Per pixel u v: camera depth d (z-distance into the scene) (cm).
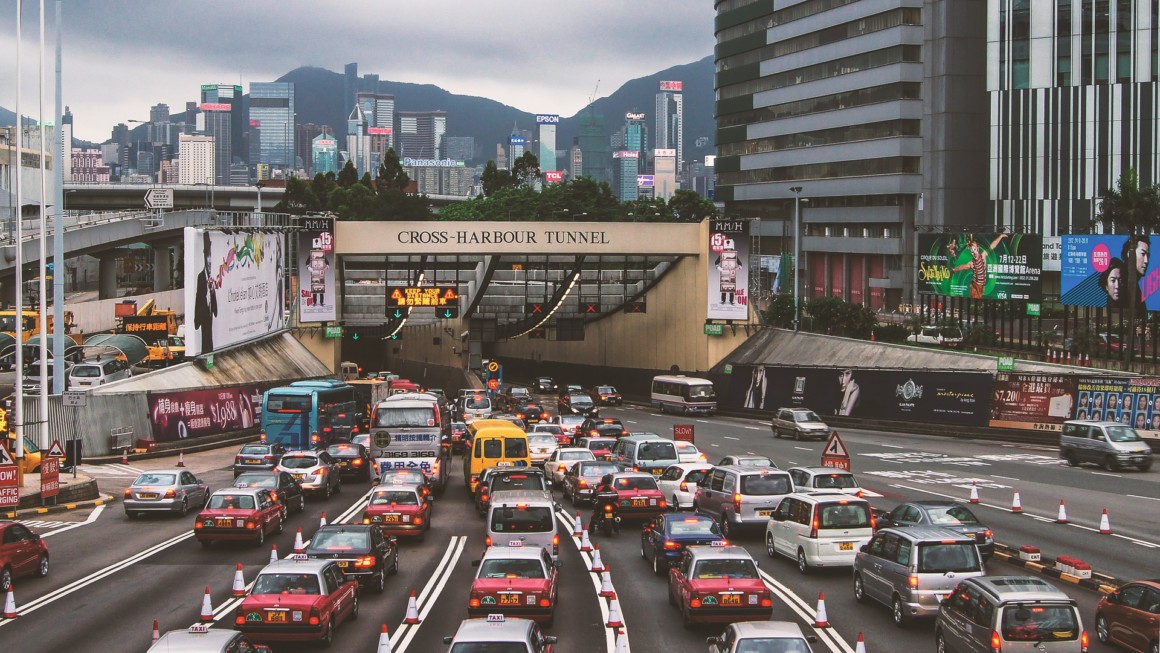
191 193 18675
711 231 8725
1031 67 11875
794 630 1747
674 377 8706
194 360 6538
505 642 1675
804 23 15200
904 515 2922
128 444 5528
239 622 2072
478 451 4344
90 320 11981
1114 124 11544
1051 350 7800
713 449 5866
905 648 2097
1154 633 1958
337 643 2177
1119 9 11506
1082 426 5041
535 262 9650
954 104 13012
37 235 11362
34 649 2144
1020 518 3578
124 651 2119
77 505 4147
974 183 13012
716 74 17438
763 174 16188
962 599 1938
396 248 8581
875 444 6100
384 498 3369
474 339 10325
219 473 5069
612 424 6162
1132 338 7000
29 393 6731
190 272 6366
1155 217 7331
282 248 8681
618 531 3600
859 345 7650
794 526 2897
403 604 2536
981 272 8350
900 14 13475
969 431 6406
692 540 2812
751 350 8744
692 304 9100
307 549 2598
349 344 13912
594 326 11350
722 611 2208
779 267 13862
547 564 2312
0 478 3881
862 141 14150
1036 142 11869
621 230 8750
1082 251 7481
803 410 6625
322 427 5472
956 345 8488
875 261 14275
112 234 12338
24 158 13400
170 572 2906
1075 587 2617
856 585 2511
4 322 9331
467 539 3438
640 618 2386
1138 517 3588
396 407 4641
